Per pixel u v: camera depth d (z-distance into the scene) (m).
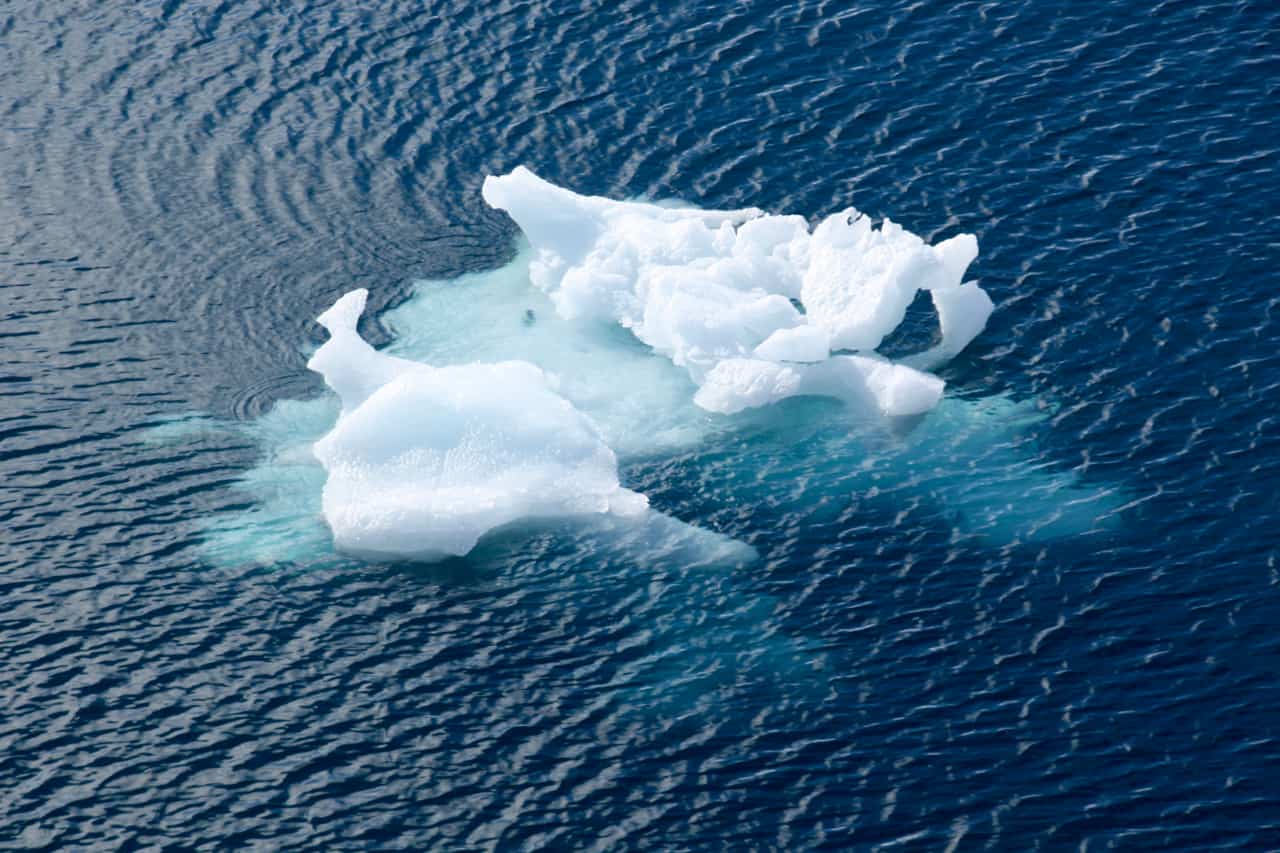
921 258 57.50
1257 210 61.41
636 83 69.38
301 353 58.62
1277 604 47.69
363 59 71.06
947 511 51.78
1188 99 66.31
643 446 55.34
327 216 64.12
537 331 60.16
